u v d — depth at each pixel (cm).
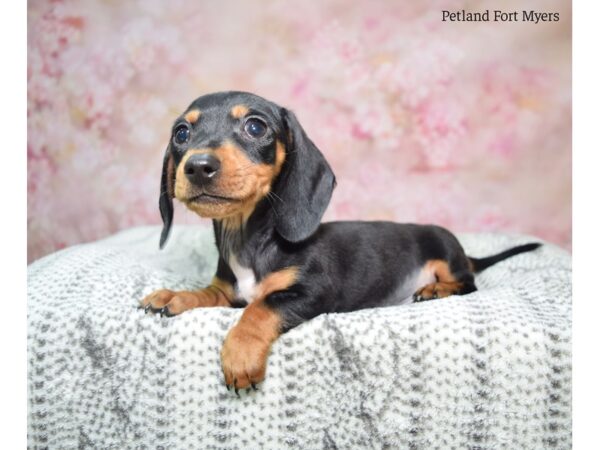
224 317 21
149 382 21
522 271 30
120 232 39
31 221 42
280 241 24
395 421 20
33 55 41
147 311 22
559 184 41
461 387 20
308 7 42
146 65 43
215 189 20
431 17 41
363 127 43
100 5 42
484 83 41
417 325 20
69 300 23
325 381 20
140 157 44
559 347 20
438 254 30
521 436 20
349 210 44
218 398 20
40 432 21
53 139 42
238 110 23
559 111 40
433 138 42
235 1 42
